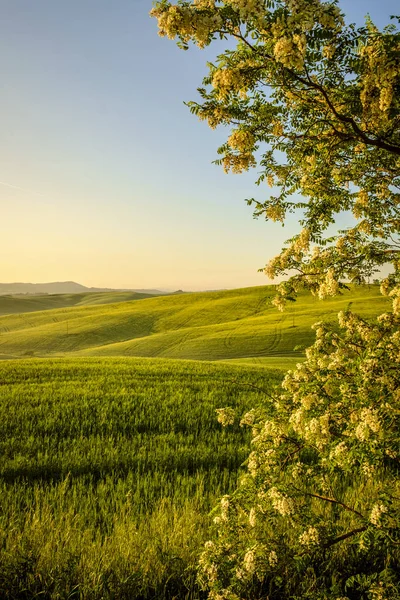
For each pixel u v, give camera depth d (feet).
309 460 24.21
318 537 13.03
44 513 21.35
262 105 13.10
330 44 11.35
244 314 339.98
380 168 15.06
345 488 22.70
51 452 33.50
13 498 24.44
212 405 52.95
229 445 36.22
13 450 34.88
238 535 14.46
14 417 44.98
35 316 448.24
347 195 15.44
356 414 12.60
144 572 16.02
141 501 24.14
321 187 14.97
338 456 12.76
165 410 50.08
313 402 13.53
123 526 19.85
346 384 13.57
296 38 10.40
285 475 15.33
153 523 20.18
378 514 11.60
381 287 13.98
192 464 32.35
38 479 28.91
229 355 211.82
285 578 14.84
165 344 256.52
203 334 265.95
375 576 12.28
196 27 10.84
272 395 16.94
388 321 14.24
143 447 35.29
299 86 12.91
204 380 77.15
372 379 12.49
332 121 13.26
